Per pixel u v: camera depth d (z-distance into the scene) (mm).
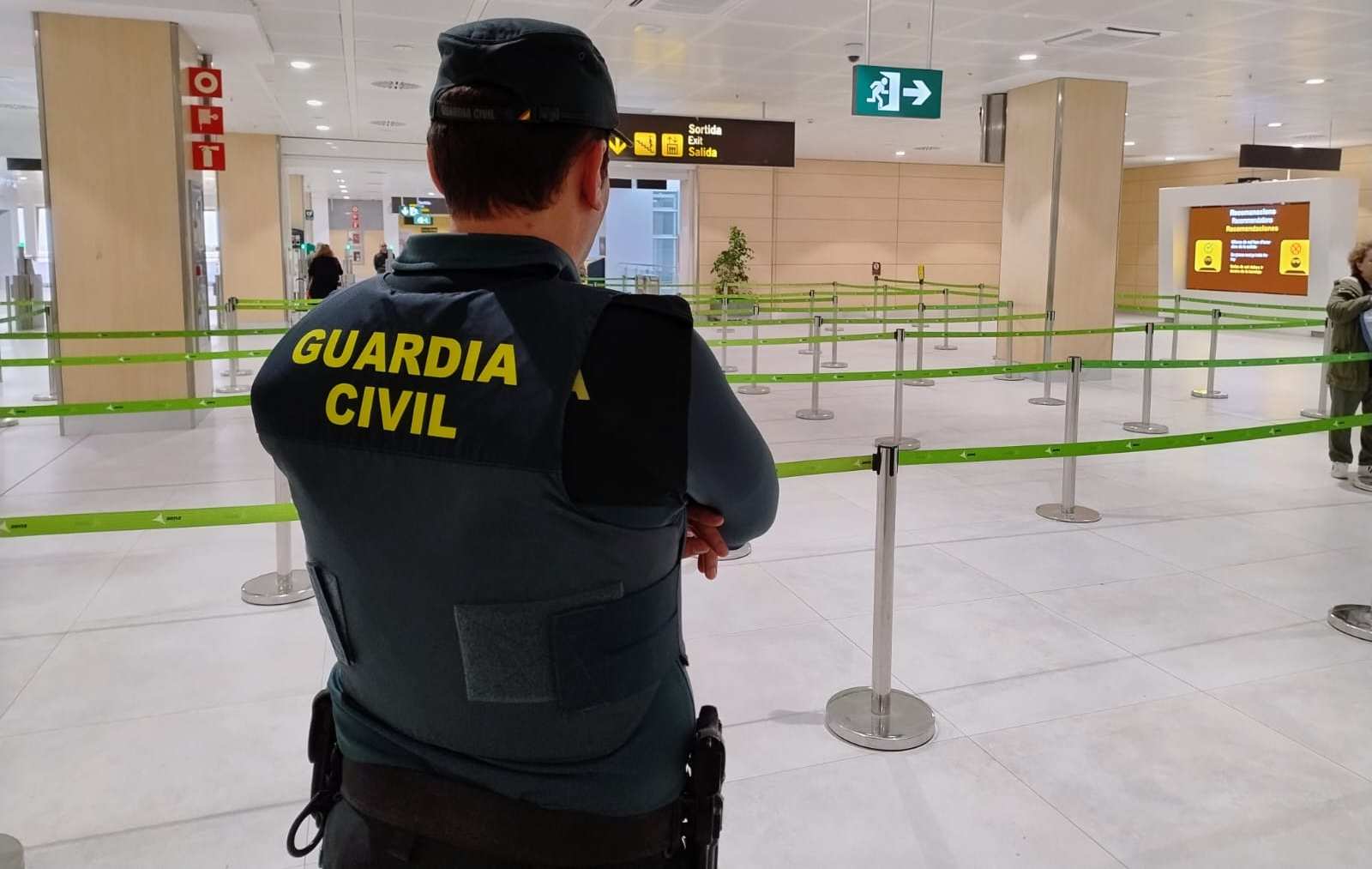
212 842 2535
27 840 2529
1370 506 5672
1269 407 9055
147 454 6992
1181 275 18406
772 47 9469
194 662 3557
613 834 994
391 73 10938
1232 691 3381
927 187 21797
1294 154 15258
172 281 7961
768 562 4707
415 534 939
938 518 5438
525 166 987
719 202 20281
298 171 21938
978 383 10609
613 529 919
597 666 951
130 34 7699
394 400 939
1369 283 6105
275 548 4836
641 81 11438
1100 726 3152
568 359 902
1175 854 2506
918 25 8516
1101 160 10820
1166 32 8734
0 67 10219
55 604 4094
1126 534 5145
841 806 2723
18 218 20062
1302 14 8109
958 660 3631
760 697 3340
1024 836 2588
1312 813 2678
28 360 5844
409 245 1062
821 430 7898
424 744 1004
